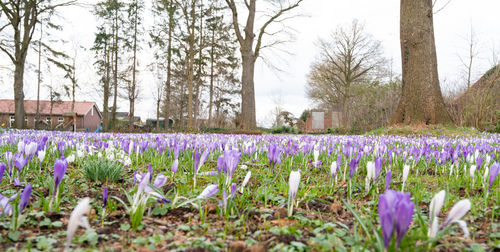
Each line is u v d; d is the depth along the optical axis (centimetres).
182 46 3519
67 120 4078
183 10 3180
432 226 176
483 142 891
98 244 205
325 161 588
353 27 4519
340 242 211
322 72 4728
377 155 547
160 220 250
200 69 4272
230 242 212
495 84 2592
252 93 2870
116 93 4025
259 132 2606
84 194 333
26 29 2823
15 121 2880
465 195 345
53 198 252
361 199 329
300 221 257
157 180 253
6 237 208
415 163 511
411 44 1925
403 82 1989
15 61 2839
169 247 203
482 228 246
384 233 150
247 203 298
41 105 5756
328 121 5753
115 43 3959
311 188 373
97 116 6581
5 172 356
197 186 368
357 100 3416
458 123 2584
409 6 1934
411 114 1900
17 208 220
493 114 2527
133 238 215
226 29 3581
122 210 272
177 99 4972
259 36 2859
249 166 534
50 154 584
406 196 153
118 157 517
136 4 3956
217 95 4972
